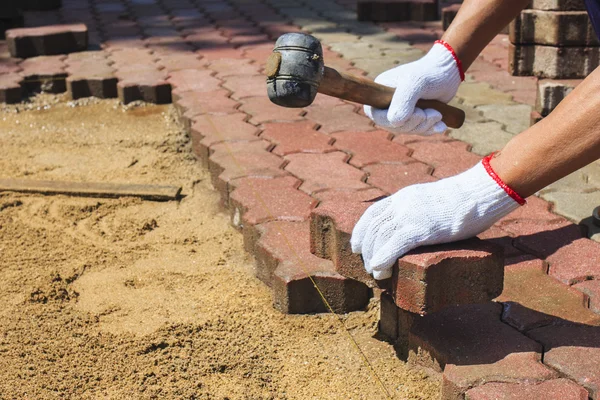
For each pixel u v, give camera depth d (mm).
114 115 3275
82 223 2527
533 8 2693
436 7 4352
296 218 2369
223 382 2033
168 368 2061
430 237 1916
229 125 2855
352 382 2027
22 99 3455
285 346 2115
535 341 1979
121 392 2008
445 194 1923
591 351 1950
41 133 3088
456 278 1918
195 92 3215
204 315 2197
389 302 2105
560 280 2131
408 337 2053
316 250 2061
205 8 4855
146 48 3951
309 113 2926
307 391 2014
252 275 2324
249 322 2178
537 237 2258
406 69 2074
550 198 2406
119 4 5016
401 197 1934
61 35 3854
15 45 3791
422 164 2590
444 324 2023
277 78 1931
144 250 2420
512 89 3180
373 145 2703
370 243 1933
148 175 2750
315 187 2484
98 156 2869
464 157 2625
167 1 5086
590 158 1842
